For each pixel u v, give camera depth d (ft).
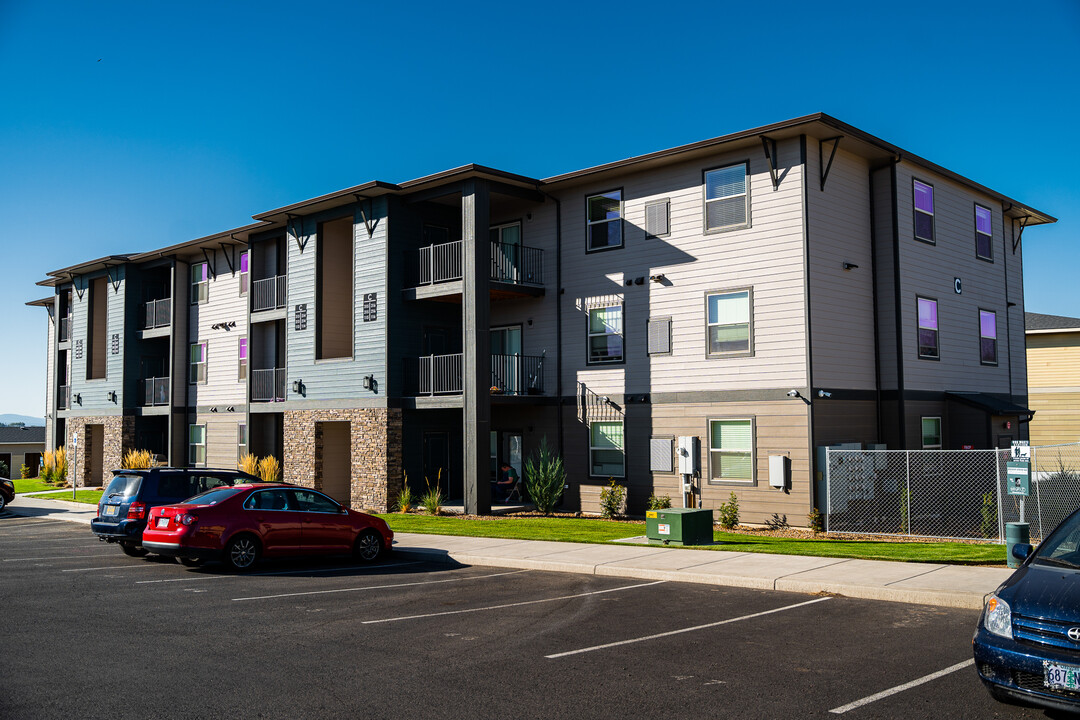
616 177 77.41
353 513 53.06
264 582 44.93
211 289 113.19
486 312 76.95
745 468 67.97
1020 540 42.60
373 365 83.35
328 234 92.63
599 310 78.38
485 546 55.77
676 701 23.54
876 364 71.10
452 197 82.94
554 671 26.63
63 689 24.82
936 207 77.20
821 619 33.81
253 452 104.68
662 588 41.57
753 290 67.82
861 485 63.93
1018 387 90.02
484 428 76.33
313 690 24.76
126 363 120.26
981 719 21.97
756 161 68.13
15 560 54.34
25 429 210.59
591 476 78.18
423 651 29.32
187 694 24.36
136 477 56.18
